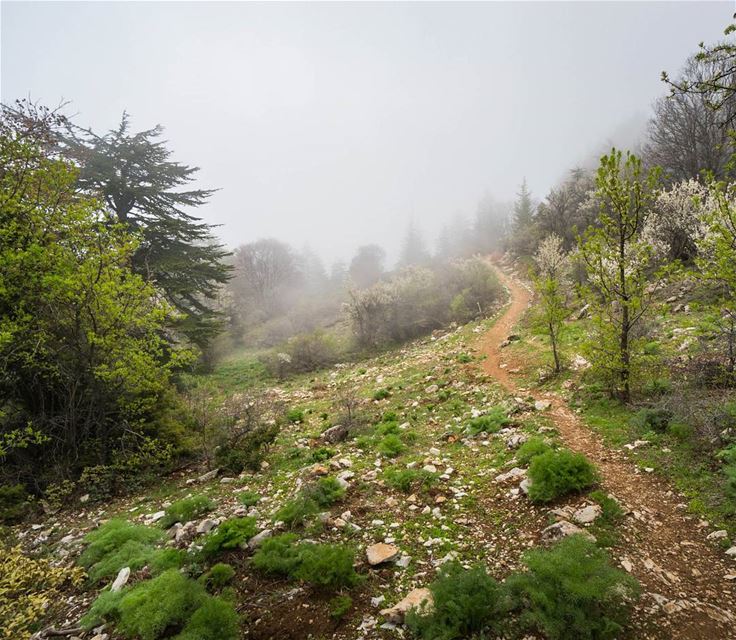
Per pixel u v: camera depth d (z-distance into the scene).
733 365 8.38
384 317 29.06
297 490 7.55
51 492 8.48
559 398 10.77
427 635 3.74
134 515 7.70
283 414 13.68
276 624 4.22
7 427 8.85
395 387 15.90
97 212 10.74
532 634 3.69
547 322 12.94
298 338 27.38
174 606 4.29
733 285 7.11
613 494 5.93
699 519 5.23
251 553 5.42
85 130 17.06
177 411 11.45
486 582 4.15
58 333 9.57
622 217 8.85
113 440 9.91
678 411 7.49
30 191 9.84
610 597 3.90
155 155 19.62
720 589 4.13
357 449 9.65
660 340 11.85
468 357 17.59
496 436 9.05
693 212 15.68
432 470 7.59
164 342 10.79
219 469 9.61
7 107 9.62
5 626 4.55
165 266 17.41
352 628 4.11
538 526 5.45
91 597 5.20
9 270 8.62
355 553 5.33
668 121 23.12
